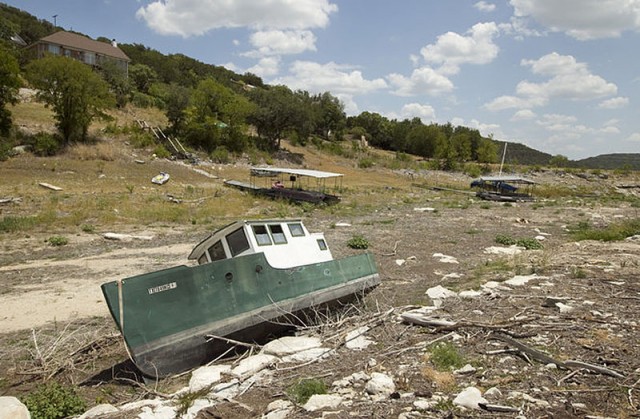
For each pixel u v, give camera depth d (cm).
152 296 745
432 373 616
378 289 1238
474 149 8819
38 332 970
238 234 987
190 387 661
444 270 1457
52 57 3825
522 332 770
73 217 2286
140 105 5828
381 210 3073
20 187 2788
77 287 1298
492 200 3941
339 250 1781
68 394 669
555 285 1112
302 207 3052
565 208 3425
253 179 4006
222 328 805
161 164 3981
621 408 513
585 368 614
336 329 866
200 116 4888
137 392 701
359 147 7656
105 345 898
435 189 4662
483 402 523
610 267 1309
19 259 1638
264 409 562
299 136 6394
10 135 3669
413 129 9388
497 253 1716
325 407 540
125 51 9294
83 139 4019
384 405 536
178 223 2386
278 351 755
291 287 915
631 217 2880
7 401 534
